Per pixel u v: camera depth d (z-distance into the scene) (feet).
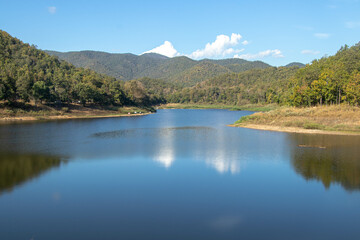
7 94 287.69
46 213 65.77
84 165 106.52
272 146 143.54
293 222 61.82
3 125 236.43
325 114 227.20
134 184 84.94
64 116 326.65
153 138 173.88
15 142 155.22
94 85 432.66
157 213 65.82
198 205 70.03
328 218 63.67
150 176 92.89
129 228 59.00
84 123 268.82
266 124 229.25
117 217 63.87
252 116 254.47
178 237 55.62
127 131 209.67
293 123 213.87
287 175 93.50
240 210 67.46
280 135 181.27
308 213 66.08
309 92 292.40
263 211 67.00
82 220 62.44
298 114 239.30
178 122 292.61
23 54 519.19
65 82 374.63
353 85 256.93
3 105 294.25
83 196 75.77
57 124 252.42
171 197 75.05
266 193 77.82
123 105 487.61
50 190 80.07
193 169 100.78
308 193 77.97
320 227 59.72
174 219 62.90
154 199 73.92
